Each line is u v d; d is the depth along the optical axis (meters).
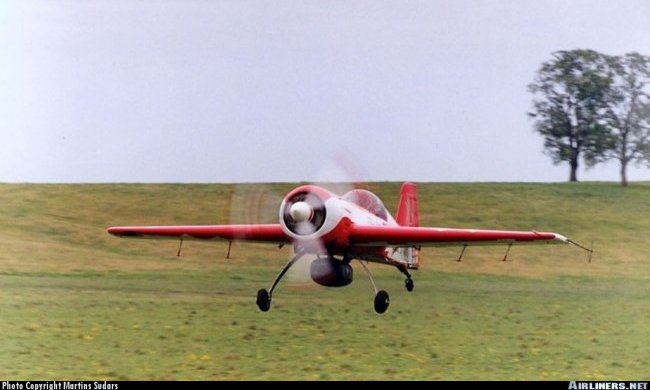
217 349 55.31
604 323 70.69
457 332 63.94
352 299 83.81
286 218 68.88
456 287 102.00
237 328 63.38
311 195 68.88
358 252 75.06
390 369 50.41
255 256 134.12
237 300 81.38
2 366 49.81
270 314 71.31
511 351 56.56
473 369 50.94
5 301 76.12
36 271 112.06
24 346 55.19
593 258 143.38
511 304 83.50
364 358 53.31
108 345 56.16
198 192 196.00
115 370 49.38
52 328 61.75
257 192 77.69
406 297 87.12
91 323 64.50
